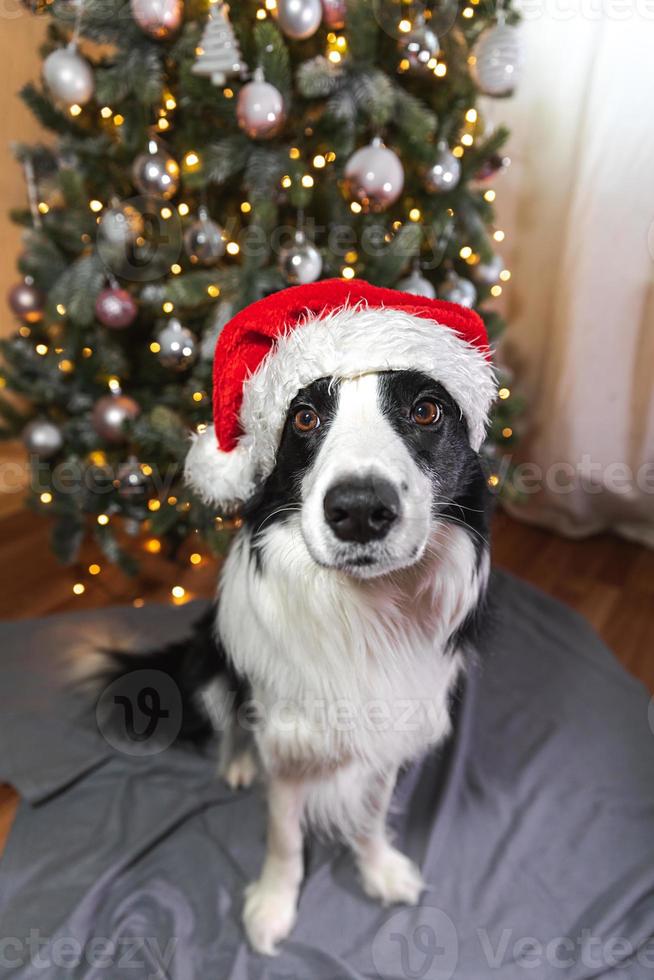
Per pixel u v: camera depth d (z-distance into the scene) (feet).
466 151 5.77
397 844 4.37
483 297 6.33
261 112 4.52
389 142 5.41
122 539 7.70
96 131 5.64
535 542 8.36
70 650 5.85
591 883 4.07
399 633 3.27
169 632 6.13
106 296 5.22
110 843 4.24
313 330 2.88
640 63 6.46
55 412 6.52
